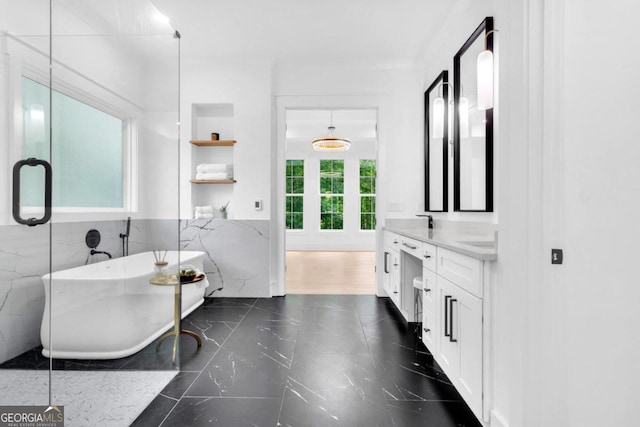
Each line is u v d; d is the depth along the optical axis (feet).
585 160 3.72
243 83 11.35
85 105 6.61
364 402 5.17
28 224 5.74
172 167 7.53
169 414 4.83
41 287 5.76
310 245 24.20
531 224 3.78
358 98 11.57
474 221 7.48
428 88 10.65
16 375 5.48
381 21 9.02
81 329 5.87
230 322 8.89
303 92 11.59
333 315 9.52
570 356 3.76
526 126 3.81
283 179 11.75
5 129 5.66
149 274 6.42
